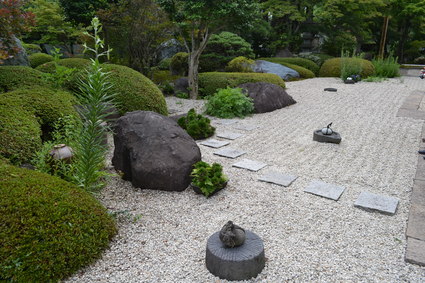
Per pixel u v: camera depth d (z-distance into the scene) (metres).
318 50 20.89
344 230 3.20
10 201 2.51
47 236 2.44
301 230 3.19
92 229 2.72
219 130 6.73
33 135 4.06
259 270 2.58
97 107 3.26
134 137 4.12
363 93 10.57
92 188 3.88
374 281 2.50
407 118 7.50
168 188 3.95
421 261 2.68
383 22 21.12
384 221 3.37
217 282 2.49
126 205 3.64
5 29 5.58
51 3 14.51
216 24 9.09
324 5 17.39
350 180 4.36
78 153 3.51
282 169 4.71
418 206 3.61
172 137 4.14
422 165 4.80
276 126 7.07
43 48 16.67
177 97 10.40
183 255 2.80
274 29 19.55
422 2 19.45
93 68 3.21
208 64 13.61
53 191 2.77
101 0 10.85
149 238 3.03
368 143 5.89
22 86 5.90
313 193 3.94
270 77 10.67
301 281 2.50
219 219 3.38
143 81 7.12
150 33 10.83
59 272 2.44
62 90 6.21
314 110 8.50
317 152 5.44
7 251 2.28
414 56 24.62
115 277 2.53
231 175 4.48
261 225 3.28
